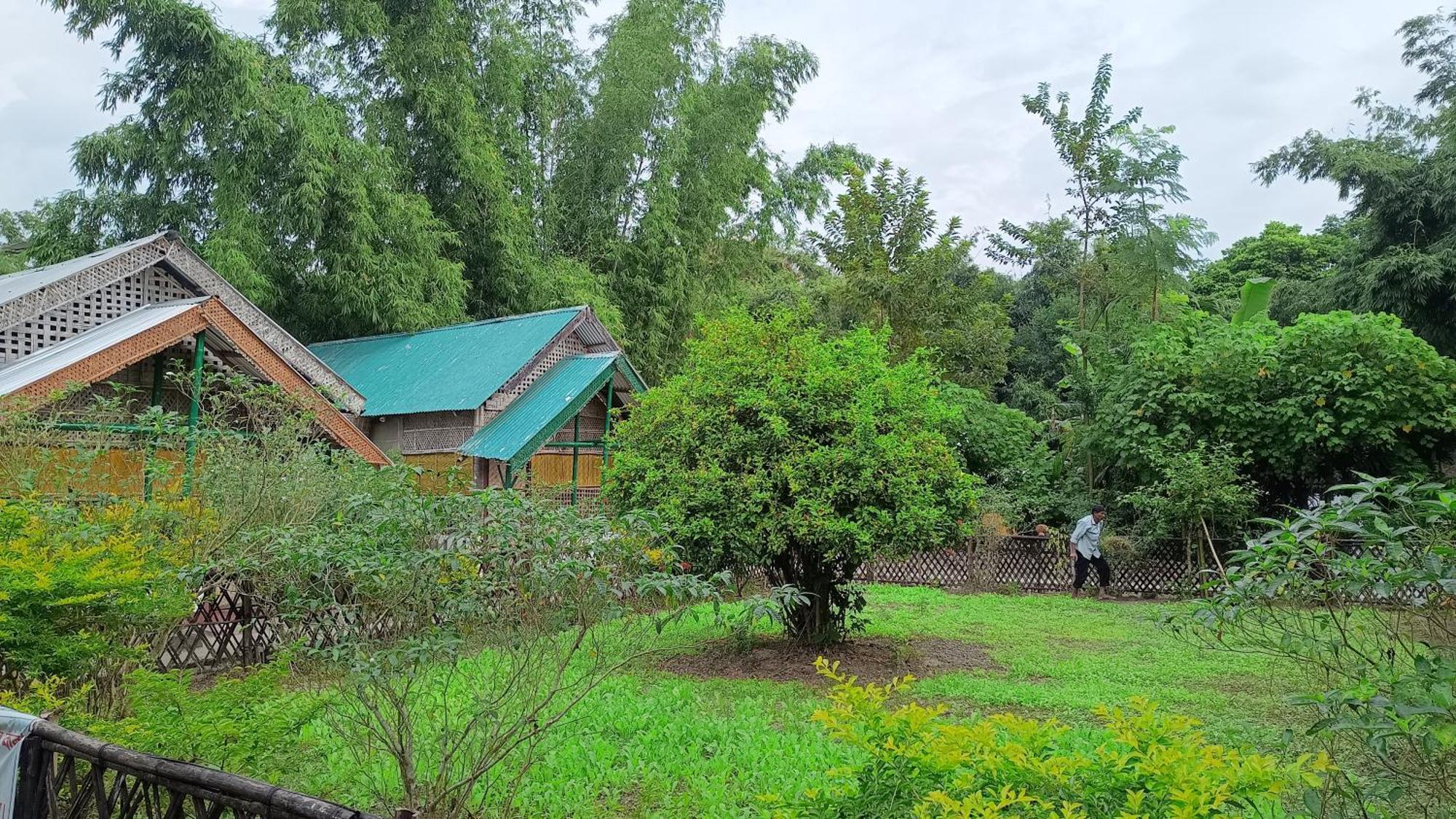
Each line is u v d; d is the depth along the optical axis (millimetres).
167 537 7668
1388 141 25297
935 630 11945
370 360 18672
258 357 11141
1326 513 3742
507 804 5164
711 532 8914
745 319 10180
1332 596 4000
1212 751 3174
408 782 4910
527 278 22891
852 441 9164
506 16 24156
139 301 12891
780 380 9328
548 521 5047
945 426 17297
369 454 12039
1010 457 19406
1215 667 9508
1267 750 6223
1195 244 20219
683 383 10039
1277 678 8750
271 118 18828
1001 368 21953
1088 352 19219
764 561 9297
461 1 23312
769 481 9047
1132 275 19422
